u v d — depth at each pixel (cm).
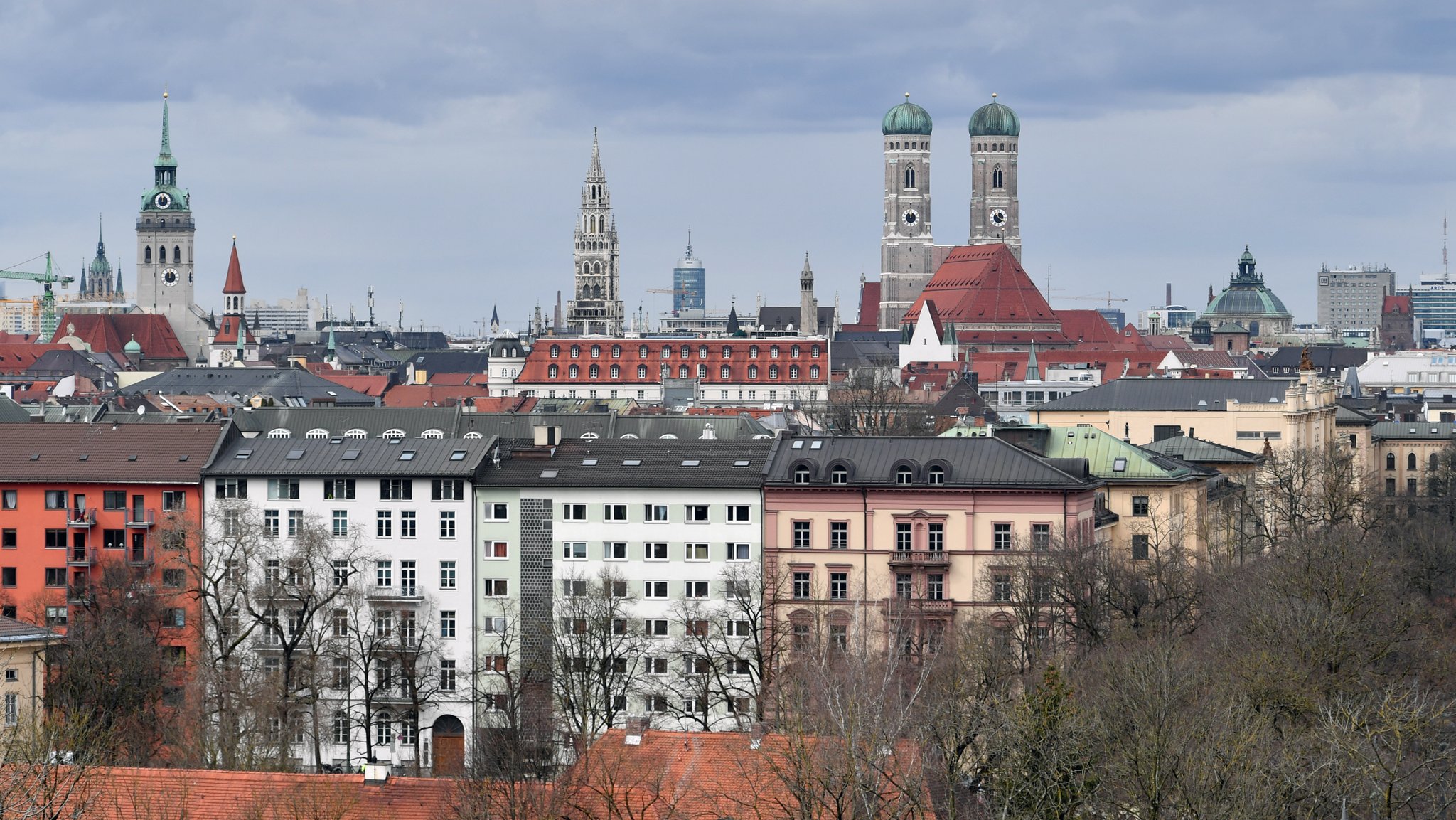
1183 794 18712
